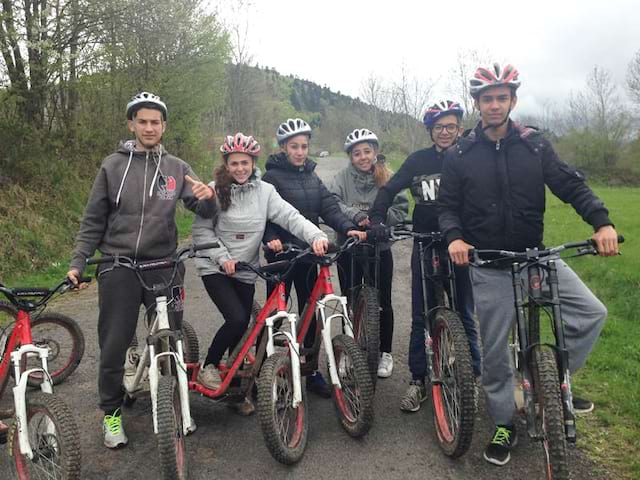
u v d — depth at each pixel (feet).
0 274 26.73
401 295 23.94
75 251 11.32
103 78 40.75
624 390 13.62
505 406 10.79
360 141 14.85
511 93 10.43
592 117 140.26
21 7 33.60
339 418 12.25
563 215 51.11
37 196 33.30
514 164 10.59
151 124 11.70
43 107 37.73
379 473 10.61
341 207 14.87
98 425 12.74
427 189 13.46
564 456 8.59
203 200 11.95
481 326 10.85
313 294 12.84
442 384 11.73
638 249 31.58
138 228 11.60
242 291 13.21
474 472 10.57
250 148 12.64
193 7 49.65
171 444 9.61
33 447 9.84
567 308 10.42
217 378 12.31
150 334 11.36
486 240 10.77
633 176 133.28
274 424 10.45
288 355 11.28
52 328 15.19
